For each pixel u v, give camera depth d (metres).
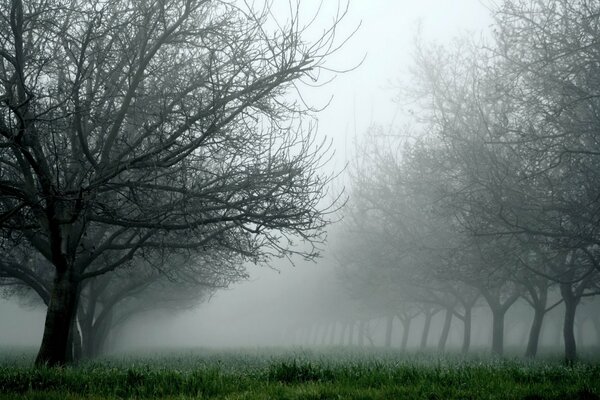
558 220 16.33
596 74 14.03
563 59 15.08
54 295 12.87
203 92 13.83
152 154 11.21
